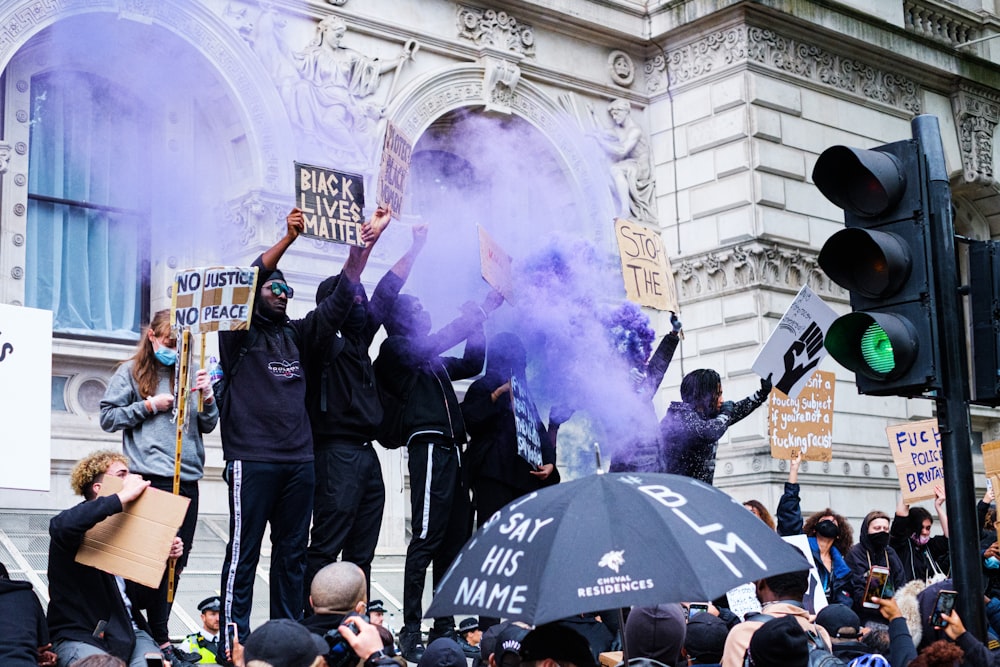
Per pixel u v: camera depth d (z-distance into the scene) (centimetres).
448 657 599
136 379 846
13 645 649
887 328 720
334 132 1728
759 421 1925
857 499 2000
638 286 1054
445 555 978
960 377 726
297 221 833
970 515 718
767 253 1975
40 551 1363
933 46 2264
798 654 565
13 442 759
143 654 754
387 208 882
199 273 793
